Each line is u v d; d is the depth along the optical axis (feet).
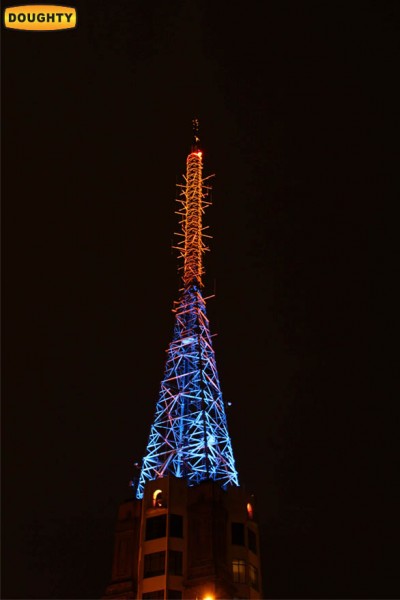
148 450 335.67
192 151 471.62
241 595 263.08
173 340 380.17
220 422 341.21
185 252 422.82
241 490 296.92
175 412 347.56
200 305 393.50
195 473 318.04
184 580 259.39
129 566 271.69
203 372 349.61
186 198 449.89
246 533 282.36
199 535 270.67
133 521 286.25
